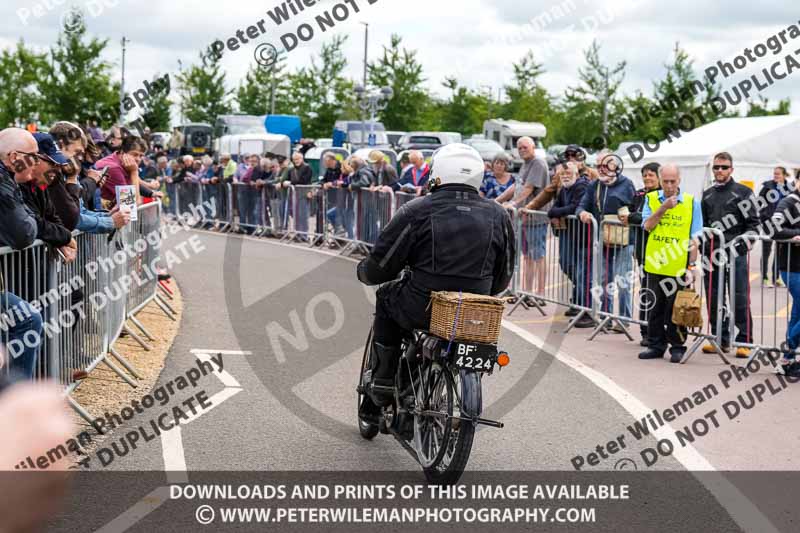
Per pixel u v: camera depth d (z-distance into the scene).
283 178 19.39
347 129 35.69
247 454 5.05
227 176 21.81
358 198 16.45
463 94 46.66
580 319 9.96
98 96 35.88
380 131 34.94
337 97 42.12
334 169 17.98
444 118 47.00
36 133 5.71
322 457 5.06
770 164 20.58
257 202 20.22
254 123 38.66
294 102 43.09
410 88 39.38
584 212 9.58
